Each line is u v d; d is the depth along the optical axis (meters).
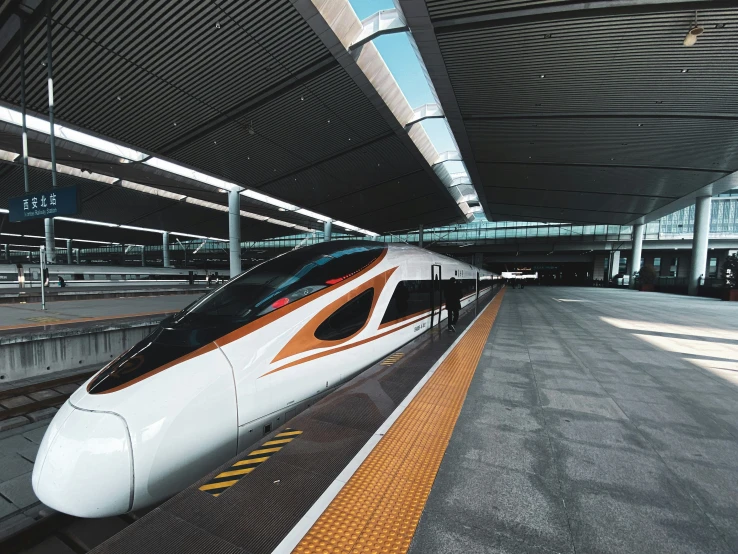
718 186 22.83
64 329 6.77
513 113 13.48
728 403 4.07
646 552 1.87
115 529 3.00
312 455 2.70
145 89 11.20
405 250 6.71
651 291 32.12
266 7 8.61
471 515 2.12
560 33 8.93
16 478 3.73
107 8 8.23
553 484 2.46
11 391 5.66
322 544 1.85
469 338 7.32
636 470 2.66
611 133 14.71
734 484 2.51
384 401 3.80
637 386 4.65
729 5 7.72
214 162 17.44
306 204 27.06
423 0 8.20
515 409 3.77
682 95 11.41
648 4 7.86
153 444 2.55
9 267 21.48
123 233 44.50
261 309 3.71
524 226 44.31
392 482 2.41
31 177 20.77
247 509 2.09
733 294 20.70
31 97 11.17
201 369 2.98
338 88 12.08
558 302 18.80
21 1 8.02
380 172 20.72
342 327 4.38
